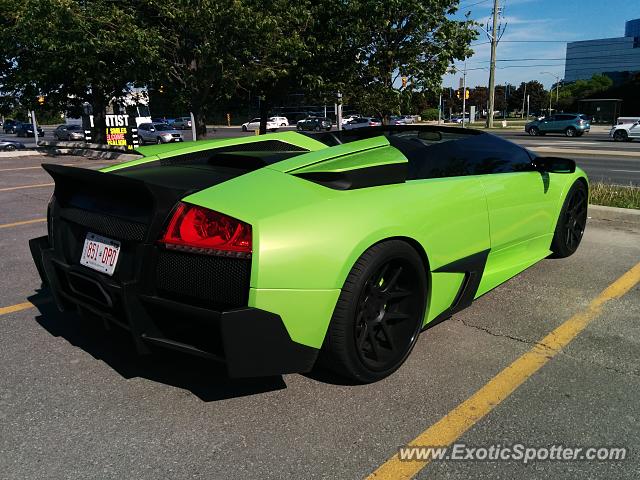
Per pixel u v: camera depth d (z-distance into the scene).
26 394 2.67
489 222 3.39
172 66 12.21
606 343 3.19
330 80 10.72
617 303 3.80
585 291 4.04
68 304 3.10
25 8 13.52
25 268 4.88
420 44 9.40
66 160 17.03
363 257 2.50
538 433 2.33
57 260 2.96
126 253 2.52
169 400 2.61
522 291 4.06
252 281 2.23
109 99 21.59
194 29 10.75
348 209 2.52
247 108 14.80
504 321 3.51
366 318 2.63
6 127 57.44
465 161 3.51
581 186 4.79
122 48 11.34
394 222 2.63
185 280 2.34
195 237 2.30
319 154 2.84
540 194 4.05
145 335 2.44
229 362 2.23
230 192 2.43
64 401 2.61
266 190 2.46
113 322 2.63
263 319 2.26
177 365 2.96
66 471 2.10
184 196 2.45
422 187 2.96
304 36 11.26
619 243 5.38
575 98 81.56
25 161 16.67
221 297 2.29
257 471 2.09
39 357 3.07
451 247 3.04
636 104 66.75
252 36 10.73
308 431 2.35
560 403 2.55
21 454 2.21
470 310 3.71
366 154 2.89
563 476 2.06
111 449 2.24
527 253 4.15
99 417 2.47
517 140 30.86
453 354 3.05
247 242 2.24
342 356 2.52
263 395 2.64
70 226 2.96
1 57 19.53
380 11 8.66
